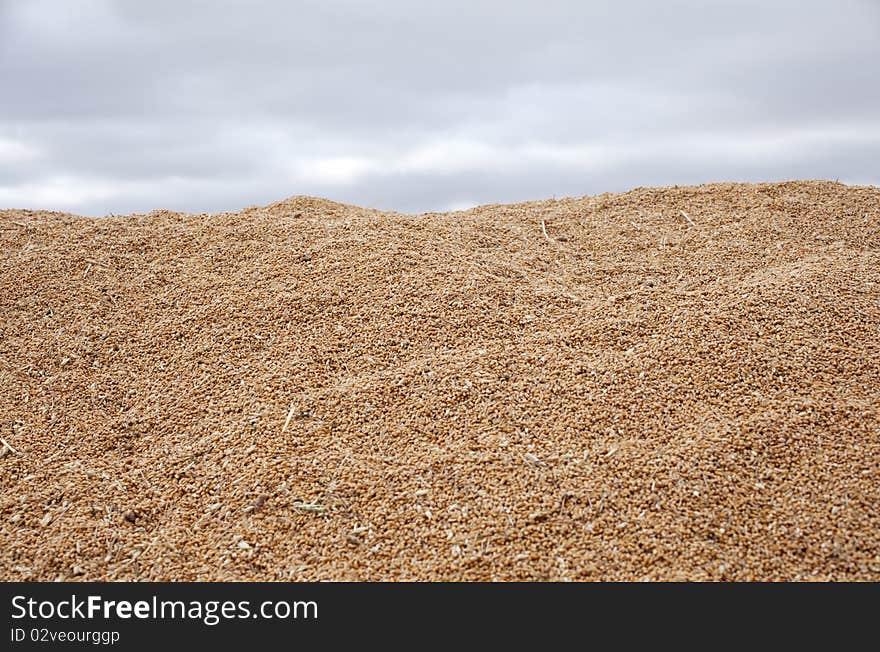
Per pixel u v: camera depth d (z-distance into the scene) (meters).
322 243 6.04
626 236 6.62
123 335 5.15
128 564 3.40
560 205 7.75
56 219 6.94
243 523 3.55
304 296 5.30
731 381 4.19
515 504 3.49
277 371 4.64
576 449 3.80
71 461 4.12
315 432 4.09
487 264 5.76
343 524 3.49
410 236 6.15
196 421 4.36
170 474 3.96
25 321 5.29
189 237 6.41
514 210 7.57
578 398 4.18
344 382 4.50
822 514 3.29
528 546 3.27
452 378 4.39
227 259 6.03
